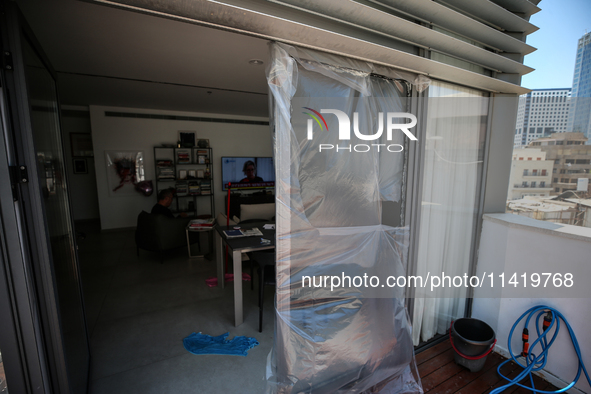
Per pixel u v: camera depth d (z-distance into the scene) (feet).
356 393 5.35
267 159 21.93
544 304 5.98
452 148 6.57
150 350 6.65
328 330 5.07
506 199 7.56
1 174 2.93
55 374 3.68
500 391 5.56
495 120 7.06
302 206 4.71
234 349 6.65
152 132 18.43
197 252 13.88
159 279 10.67
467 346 5.97
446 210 6.77
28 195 3.23
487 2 5.51
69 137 19.39
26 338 3.24
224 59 8.91
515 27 6.48
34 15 6.04
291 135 4.43
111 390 5.46
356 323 5.32
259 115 20.95
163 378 5.78
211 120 20.01
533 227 6.03
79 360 5.04
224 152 20.71
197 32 6.97
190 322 7.83
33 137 3.20
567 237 5.46
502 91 6.87
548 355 5.91
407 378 5.82
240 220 12.39
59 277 4.13
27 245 3.21
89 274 11.14
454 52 5.67
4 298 3.06
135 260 12.71
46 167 3.99
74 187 19.88
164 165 18.63
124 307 8.62
